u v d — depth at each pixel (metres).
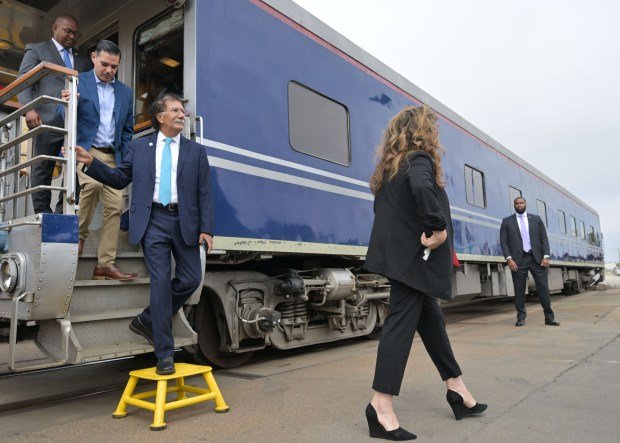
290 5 5.01
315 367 4.40
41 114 3.84
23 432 2.74
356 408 3.05
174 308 3.28
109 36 5.04
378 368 2.56
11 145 3.30
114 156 3.79
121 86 3.88
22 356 5.40
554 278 13.88
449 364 2.80
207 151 3.94
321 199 5.07
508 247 7.16
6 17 4.93
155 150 3.22
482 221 9.24
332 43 5.55
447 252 2.72
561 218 15.32
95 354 2.91
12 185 4.33
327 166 5.20
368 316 6.12
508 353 4.70
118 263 3.54
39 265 2.82
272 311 4.51
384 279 6.37
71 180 3.02
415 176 2.61
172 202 3.18
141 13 4.56
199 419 2.89
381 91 6.37
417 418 2.83
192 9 4.02
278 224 4.50
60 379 4.29
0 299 3.18
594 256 19.84
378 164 2.93
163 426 2.71
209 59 4.06
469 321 7.95
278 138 4.62
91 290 3.23
